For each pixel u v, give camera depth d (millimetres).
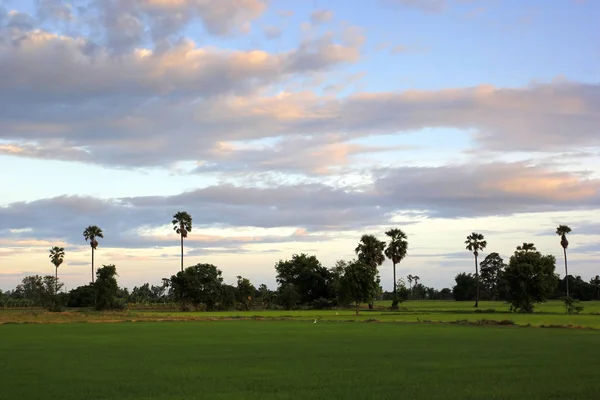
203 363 38781
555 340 55156
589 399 25672
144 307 182125
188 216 177750
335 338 60000
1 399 26484
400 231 165500
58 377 32750
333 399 25953
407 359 40188
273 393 27516
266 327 82125
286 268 185500
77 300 174000
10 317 110125
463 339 57094
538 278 125500
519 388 28266
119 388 29094
